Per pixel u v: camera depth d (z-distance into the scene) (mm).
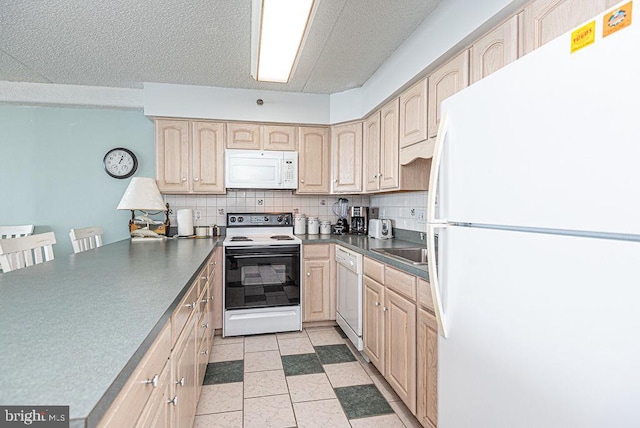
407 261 1790
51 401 497
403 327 1750
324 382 2100
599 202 629
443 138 1121
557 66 710
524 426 797
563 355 702
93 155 3174
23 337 743
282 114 3119
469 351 1000
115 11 1832
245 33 2078
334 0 1734
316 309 2998
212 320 2459
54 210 3119
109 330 788
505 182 855
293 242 2896
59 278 1346
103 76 2744
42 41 2152
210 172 3043
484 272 934
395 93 2354
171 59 2438
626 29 584
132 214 3031
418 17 1887
